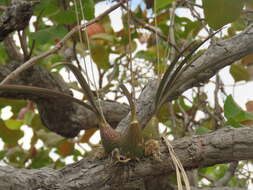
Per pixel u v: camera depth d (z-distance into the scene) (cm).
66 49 178
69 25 155
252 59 170
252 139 119
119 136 117
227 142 120
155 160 119
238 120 142
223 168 203
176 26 190
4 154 210
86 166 125
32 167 211
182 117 194
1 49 189
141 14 180
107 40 174
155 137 119
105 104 167
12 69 154
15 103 185
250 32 138
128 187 124
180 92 140
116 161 117
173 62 114
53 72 175
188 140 121
